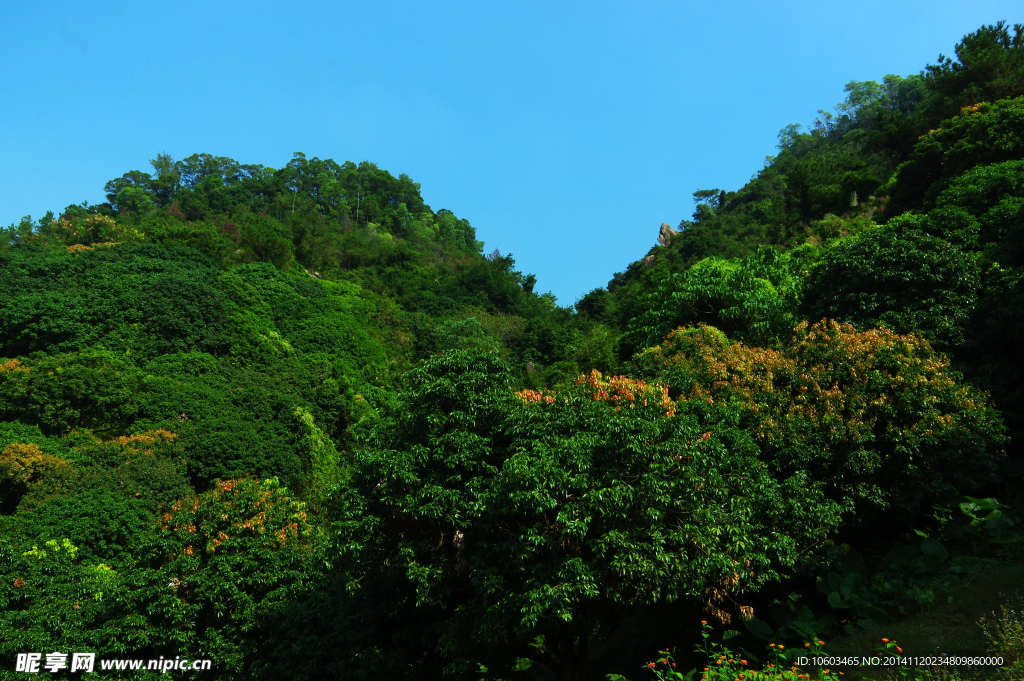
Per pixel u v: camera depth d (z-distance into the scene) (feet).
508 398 38.19
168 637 44.47
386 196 385.70
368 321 170.40
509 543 32.99
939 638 32.14
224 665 44.55
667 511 33.99
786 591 41.22
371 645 40.70
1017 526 42.42
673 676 35.94
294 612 44.57
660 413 36.68
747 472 39.34
